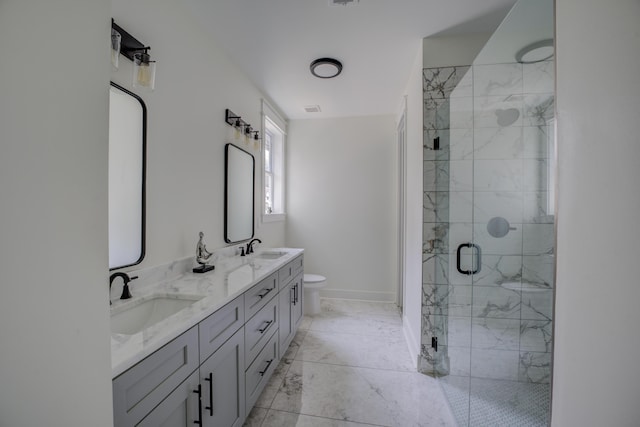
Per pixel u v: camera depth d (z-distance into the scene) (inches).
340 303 144.8
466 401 65.2
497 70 51.9
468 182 65.6
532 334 41.0
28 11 13.7
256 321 64.7
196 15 70.9
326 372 82.9
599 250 27.7
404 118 113.3
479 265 59.4
